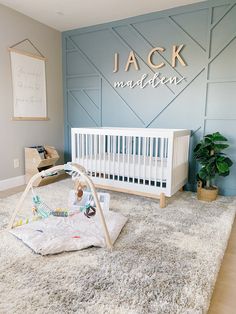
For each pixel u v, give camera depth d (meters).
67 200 2.65
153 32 3.08
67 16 3.21
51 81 3.73
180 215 2.28
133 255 1.61
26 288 1.29
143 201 2.67
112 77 3.47
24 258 1.55
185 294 1.26
